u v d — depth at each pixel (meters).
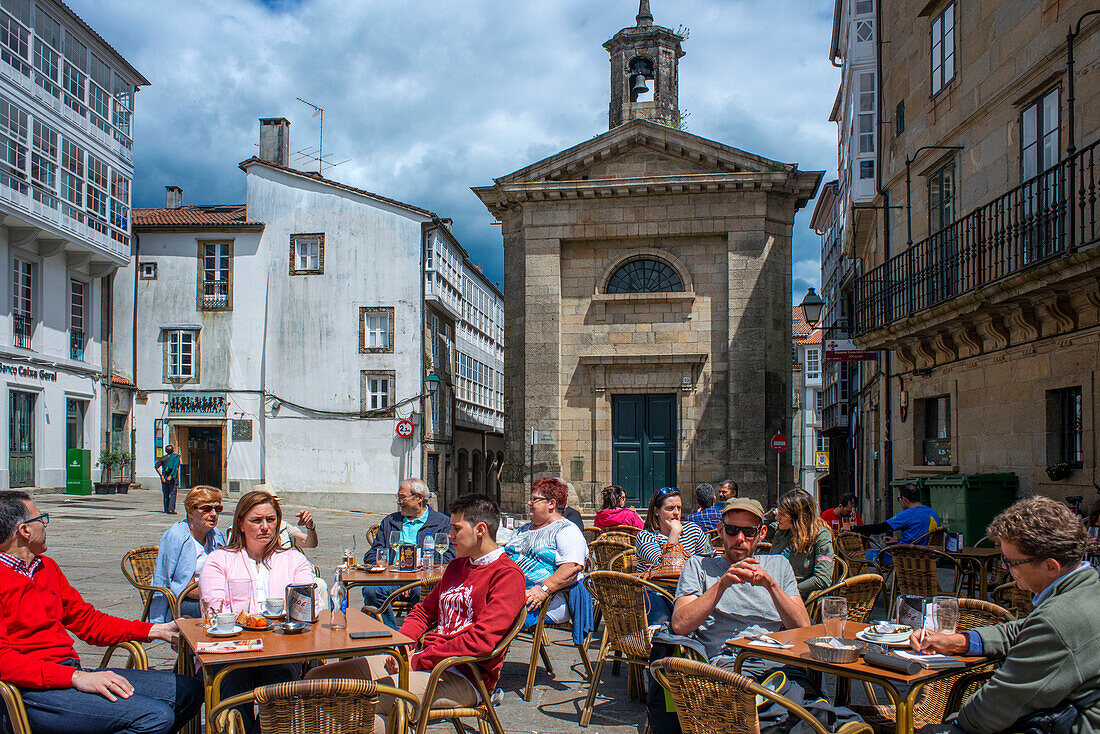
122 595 11.12
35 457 27.98
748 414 23.62
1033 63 12.98
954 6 15.75
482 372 50.22
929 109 16.77
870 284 18.59
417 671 5.26
